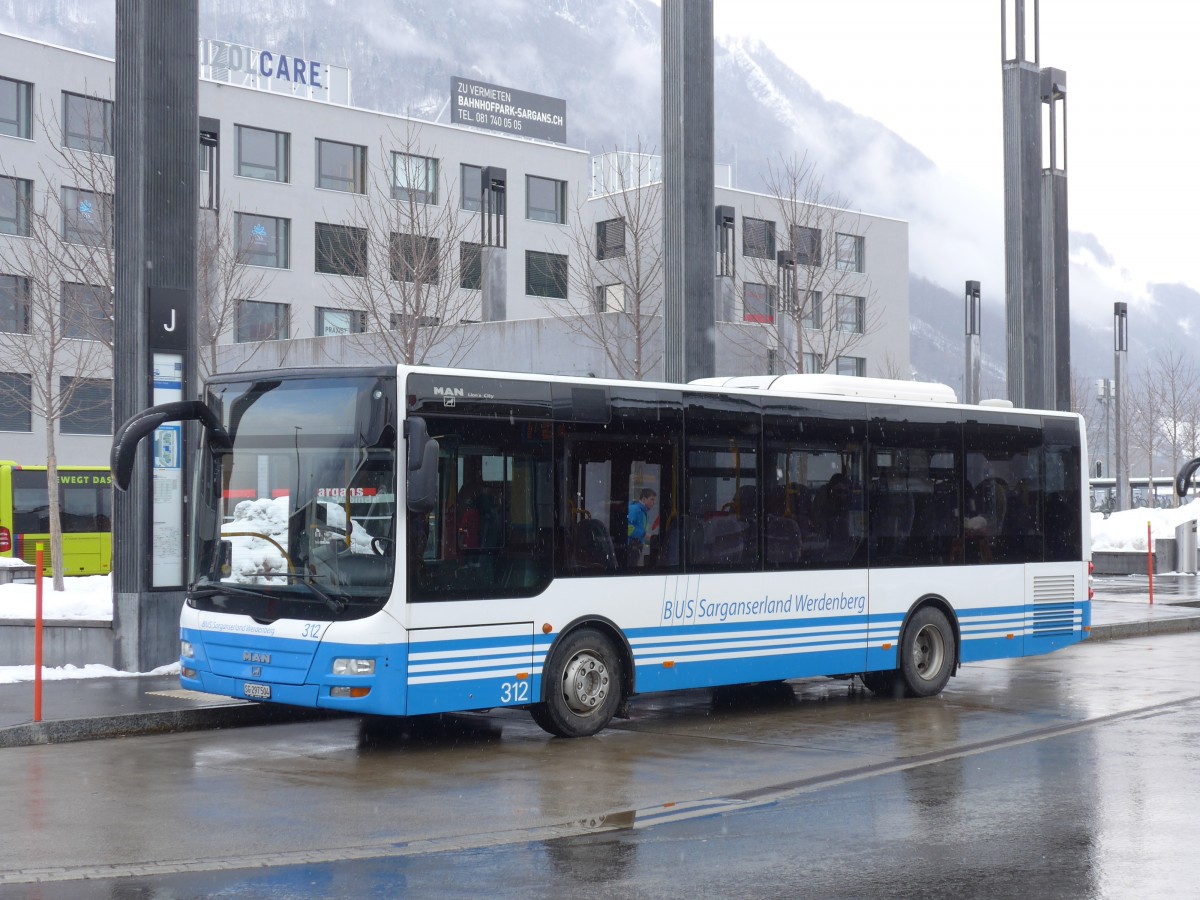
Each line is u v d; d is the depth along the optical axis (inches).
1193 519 1421.0
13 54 2050.9
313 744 473.4
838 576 565.9
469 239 2512.3
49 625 623.5
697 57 768.3
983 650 621.3
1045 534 647.8
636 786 394.9
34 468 1549.0
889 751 455.5
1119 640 854.5
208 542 482.0
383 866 301.1
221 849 317.1
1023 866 298.0
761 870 296.0
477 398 464.8
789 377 570.3
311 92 2743.6
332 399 458.3
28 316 1509.6
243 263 1633.9
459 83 3041.3
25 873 295.3
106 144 1181.1
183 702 516.7
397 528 443.2
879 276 2984.7
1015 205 1076.5
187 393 616.4
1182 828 335.6
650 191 1676.9
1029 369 1074.1
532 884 285.3
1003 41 1086.4
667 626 510.9
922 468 600.4
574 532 487.5
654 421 512.1
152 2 610.2
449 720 532.1
